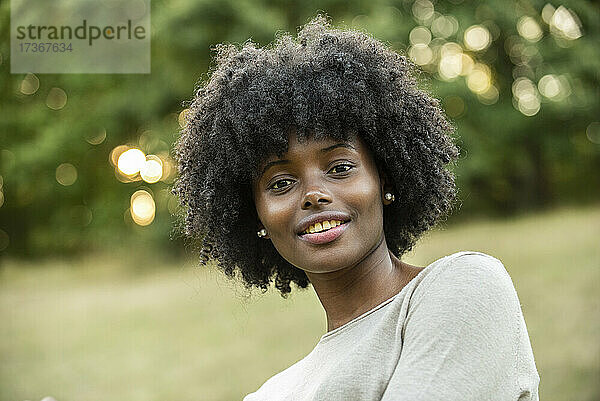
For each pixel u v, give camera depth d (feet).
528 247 40.01
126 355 34.42
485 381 5.74
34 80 59.82
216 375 29.94
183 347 33.50
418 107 7.66
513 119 56.34
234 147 7.26
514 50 59.36
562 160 60.44
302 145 6.86
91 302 45.73
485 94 61.46
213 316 36.78
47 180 63.72
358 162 6.95
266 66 7.20
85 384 32.19
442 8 58.34
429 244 42.11
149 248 59.26
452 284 6.05
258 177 7.13
